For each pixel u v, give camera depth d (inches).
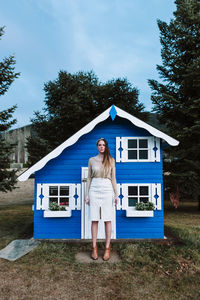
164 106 411.8
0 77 382.6
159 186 206.1
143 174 207.8
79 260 155.4
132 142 214.8
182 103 402.3
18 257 157.8
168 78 422.0
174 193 381.1
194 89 393.7
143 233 200.7
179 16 411.2
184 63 402.0
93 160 161.5
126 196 205.2
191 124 407.5
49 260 154.3
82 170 207.2
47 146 520.4
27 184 753.6
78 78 573.9
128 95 564.7
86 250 175.3
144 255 161.6
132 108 560.7
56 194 209.3
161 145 211.6
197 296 114.1
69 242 194.2
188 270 141.1
